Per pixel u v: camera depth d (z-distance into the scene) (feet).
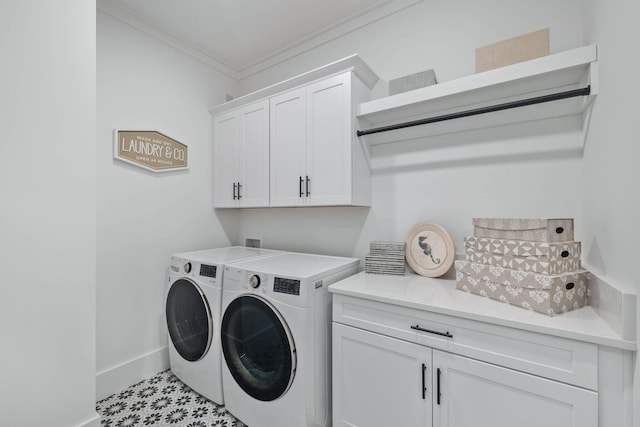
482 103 4.97
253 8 6.28
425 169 5.73
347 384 4.50
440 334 3.64
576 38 4.36
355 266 5.99
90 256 4.22
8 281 3.50
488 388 3.33
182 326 6.34
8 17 3.51
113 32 6.20
